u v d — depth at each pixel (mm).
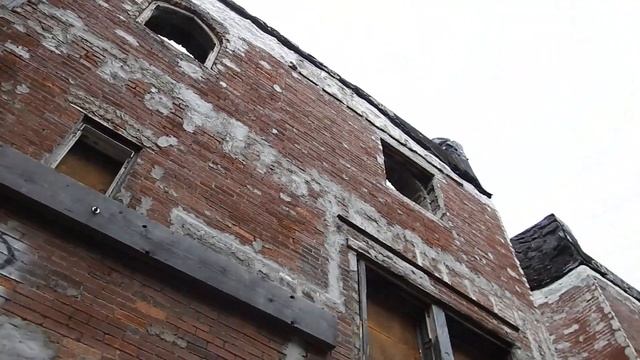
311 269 5574
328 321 4988
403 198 8094
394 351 6004
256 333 4516
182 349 4016
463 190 9922
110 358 3639
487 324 7129
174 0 7699
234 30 8164
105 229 4145
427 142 10234
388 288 6527
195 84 6500
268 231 5547
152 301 4133
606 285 9758
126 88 5668
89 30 5914
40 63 5117
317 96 8508
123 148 5168
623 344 8336
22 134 4500
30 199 3963
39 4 5633
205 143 5855
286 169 6551
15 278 3619
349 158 7852
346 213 6785
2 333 3332
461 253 8094
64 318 3633
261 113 7051
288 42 9008
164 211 4840
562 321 9406
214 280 4480
